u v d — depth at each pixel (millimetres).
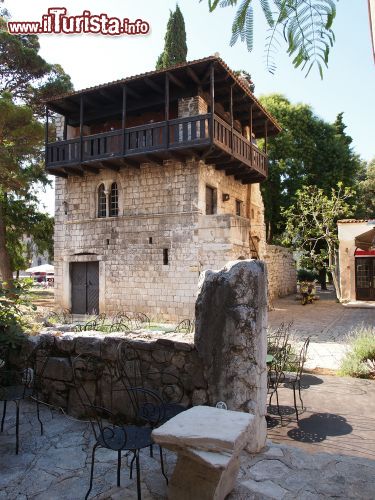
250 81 18484
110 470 3283
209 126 12383
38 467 3338
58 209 16578
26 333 5723
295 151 25312
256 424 3611
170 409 3596
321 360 8109
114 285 15164
